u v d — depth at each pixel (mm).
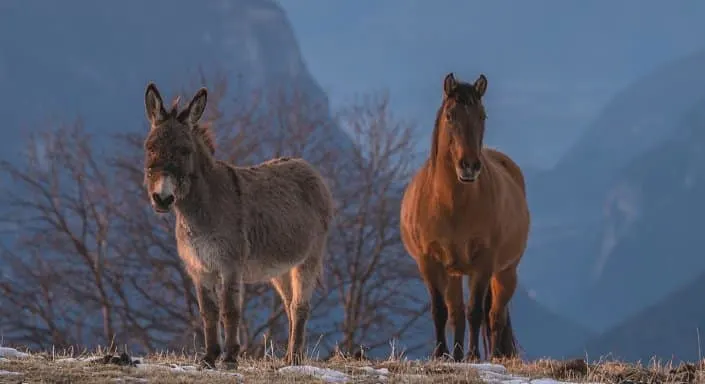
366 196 28609
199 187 10164
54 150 33750
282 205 11078
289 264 11141
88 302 27203
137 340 26219
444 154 12391
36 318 28906
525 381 9766
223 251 10273
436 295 12969
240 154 28969
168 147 9906
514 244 13570
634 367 10617
